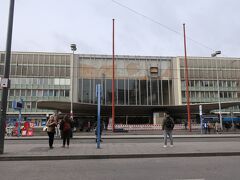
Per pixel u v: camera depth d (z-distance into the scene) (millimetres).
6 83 12188
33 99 70312
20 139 25547
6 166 9328
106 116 65750
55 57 72875
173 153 11664
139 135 32469
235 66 79125
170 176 7488
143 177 7387
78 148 13812
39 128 41312
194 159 10789
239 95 77688
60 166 9281
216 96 76438
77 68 72062
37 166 9297
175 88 74188
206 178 7199
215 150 12641
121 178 7281
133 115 67625
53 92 71250
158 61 74438
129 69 72750
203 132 38500
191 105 55000
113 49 43656
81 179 7188
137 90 72062
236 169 8508
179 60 75750
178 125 47094
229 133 37438
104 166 9227
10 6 12844
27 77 71250
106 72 72062
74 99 70562
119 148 13680
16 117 68688
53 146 15078
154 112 58875
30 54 72375
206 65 77562
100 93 14609
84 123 45969
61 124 14375
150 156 11445
